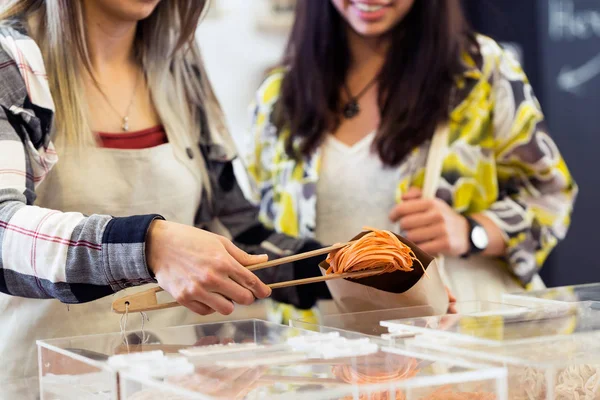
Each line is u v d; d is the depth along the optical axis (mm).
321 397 673
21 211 1008
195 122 1497
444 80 1738
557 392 753
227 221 1546
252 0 2984
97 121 1324
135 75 1414
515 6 2906
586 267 2934
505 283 1772
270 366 750
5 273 1013
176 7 1396
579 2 2871
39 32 1249
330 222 1788
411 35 1771
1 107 1081
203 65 1521
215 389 681
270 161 1938
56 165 1234
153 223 986
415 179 1733
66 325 1222
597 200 2906
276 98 1949
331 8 1840
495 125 1776
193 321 1450
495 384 738
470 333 855
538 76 2922
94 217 995
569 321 911
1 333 1216
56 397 827
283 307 1744
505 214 1740
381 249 1041
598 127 2889
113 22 1319
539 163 1765
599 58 2869
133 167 1314
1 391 889
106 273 965
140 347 833
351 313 1062
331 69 1848
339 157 1798
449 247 1635
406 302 1095
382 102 1770
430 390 717
